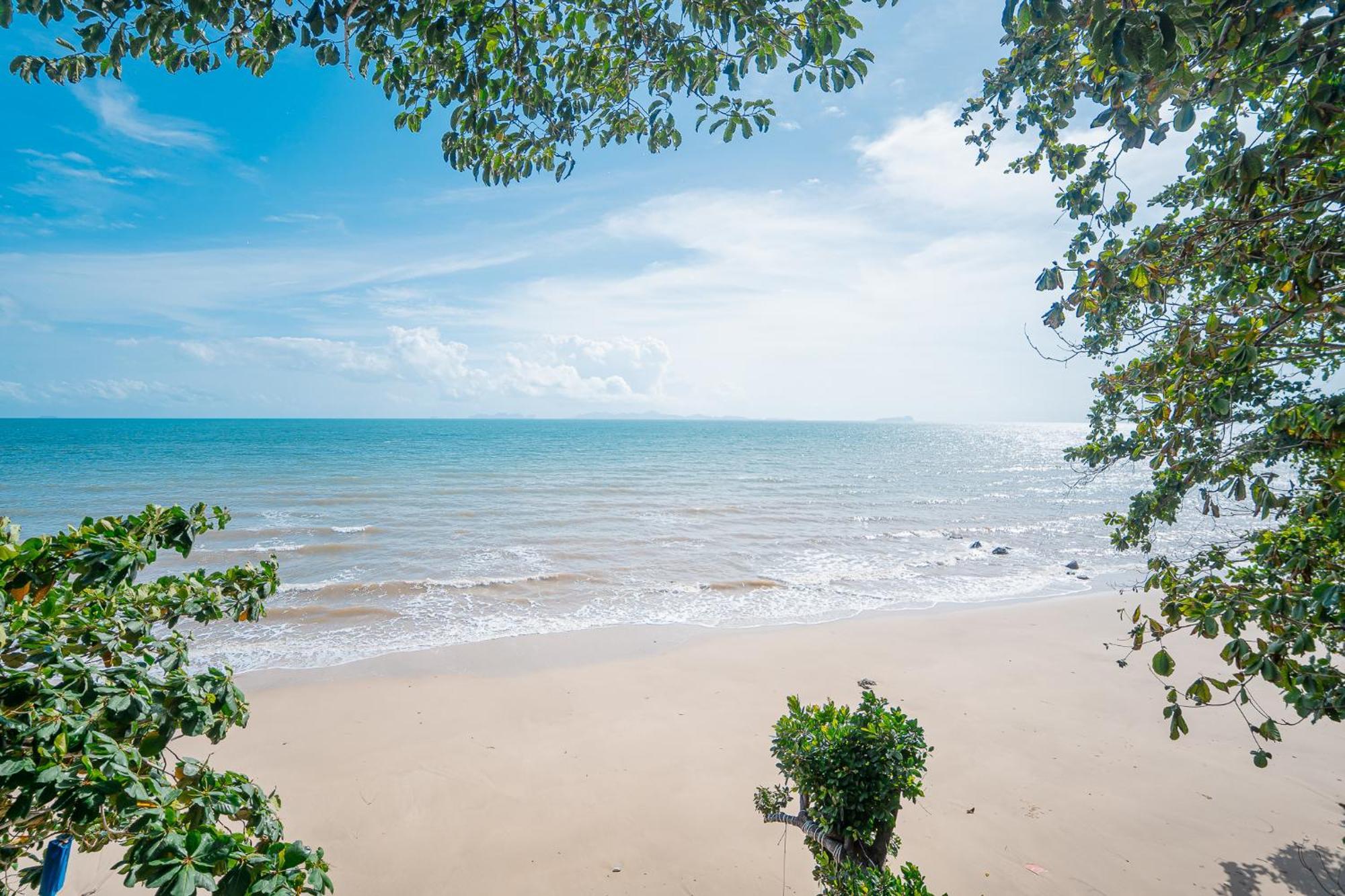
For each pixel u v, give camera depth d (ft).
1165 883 20.65
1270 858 21.68
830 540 81.71
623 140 13.01
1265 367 11.80
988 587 62.13
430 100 11.27
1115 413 17.49
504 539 77.61
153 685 7.86
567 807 24.72
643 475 156.76
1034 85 13.21
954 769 27.48
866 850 13.69
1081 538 86.63
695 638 45.37
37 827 7.39
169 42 9.05
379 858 21.85
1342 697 9.09
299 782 26.17
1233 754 28.73
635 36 10.90
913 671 39.22
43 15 8.06
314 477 137.69
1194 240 10.75
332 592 54.08
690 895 20.42
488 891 20.52
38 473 136.67
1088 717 32.83
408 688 35.73
